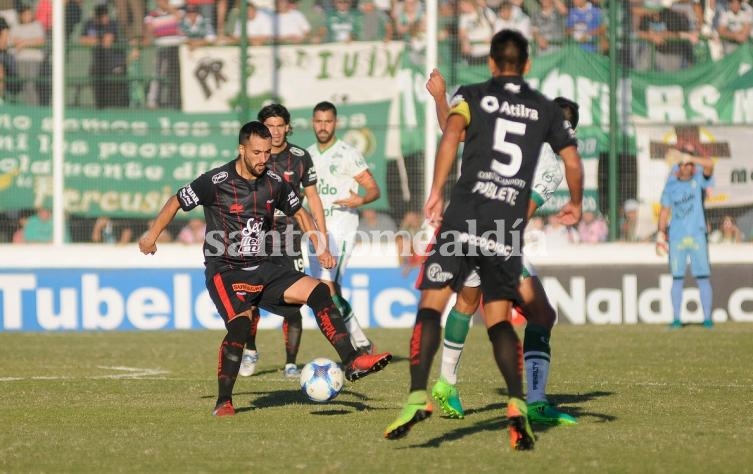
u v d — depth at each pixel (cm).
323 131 3859
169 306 5559
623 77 5900
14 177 6034
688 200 5241
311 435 2341
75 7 6144
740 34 5953
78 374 3644
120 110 6153
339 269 3775
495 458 2059
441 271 2078
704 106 5938
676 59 5928
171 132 6075
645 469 1956
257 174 2645
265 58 6219
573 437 2286
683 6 5941
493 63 2177
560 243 5753
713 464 2000
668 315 5556
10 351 4472
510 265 2092
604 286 5572
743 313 5600
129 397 3028
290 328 3547
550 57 5900
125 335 5222
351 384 3238
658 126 5878
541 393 2472
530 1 5947
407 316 5556
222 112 6194
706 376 3459
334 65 6184
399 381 3325
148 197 6059
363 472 1945
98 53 6144
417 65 6125
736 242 5859
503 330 2091
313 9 6197
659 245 5362
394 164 5959
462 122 2102
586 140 5828
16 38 6069
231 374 2647
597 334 4947
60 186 5784
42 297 5572
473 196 2091
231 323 2659
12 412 2745
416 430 2388
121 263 5794
